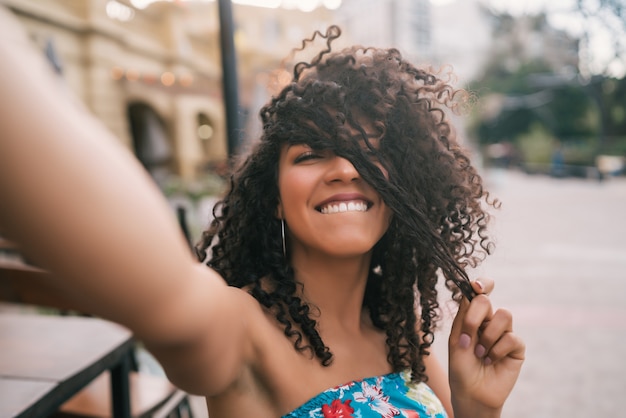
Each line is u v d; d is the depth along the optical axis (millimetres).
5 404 1169
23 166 366
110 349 1540
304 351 897
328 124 859
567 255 7602
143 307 444
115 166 412
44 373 1347
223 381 629
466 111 1137
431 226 887
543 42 34156
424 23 6777
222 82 1938
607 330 4551
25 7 8125
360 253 892
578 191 18234
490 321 953
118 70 9883
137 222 417
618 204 14148
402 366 1024
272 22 7199
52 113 382
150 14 9922
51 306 1845
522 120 41906
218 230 1071
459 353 948
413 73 1021
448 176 1008
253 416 820
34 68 385
